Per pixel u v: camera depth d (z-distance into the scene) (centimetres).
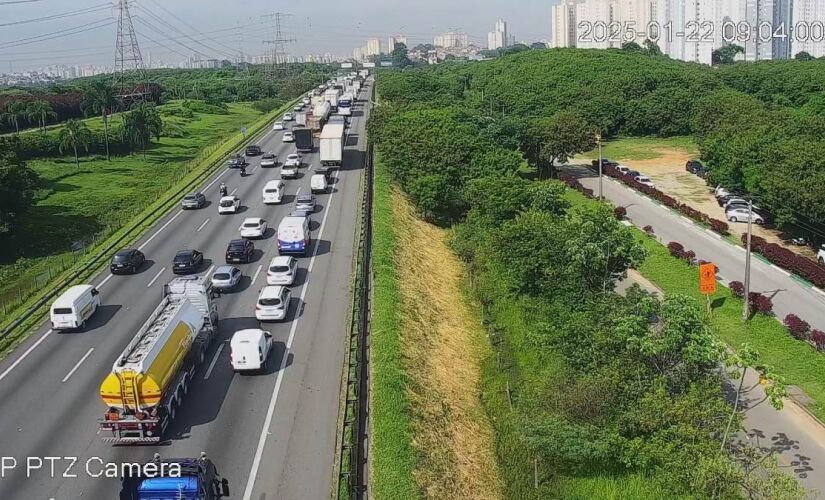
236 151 10125
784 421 3666
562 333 3644
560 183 6300
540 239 4697
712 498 2691
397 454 2889
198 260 5241
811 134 7625
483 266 5669
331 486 2702
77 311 4200
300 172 8512
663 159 11462
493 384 4003
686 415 2883
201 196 7019
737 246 6500
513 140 9431
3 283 5766
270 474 2783
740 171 7662
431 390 3606
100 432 3108
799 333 4531
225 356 3806
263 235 6006
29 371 3734
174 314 3459
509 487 3100
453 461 3119
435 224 7194
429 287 5166
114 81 17912
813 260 6169
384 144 7894
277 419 3170
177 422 3161
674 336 3098
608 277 4366
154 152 11756
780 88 14862
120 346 4009
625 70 15250
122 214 7712
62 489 2712
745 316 4878
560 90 14362
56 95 15388
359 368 3506
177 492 2464
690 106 13275
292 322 4228
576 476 3081
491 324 4775
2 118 12550
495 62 19938
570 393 3219
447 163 7294
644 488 2939
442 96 14450
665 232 7044
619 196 8675
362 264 5044
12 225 6762
